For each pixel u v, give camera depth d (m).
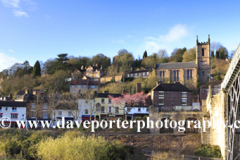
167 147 45.25
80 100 68.81
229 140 38.78
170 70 110.50
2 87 116.62
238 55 30.06
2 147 39.31
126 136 49.28
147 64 145.88
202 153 42.25
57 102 69.31
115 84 106.06
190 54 141.00
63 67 131.75
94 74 129.88
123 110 69.12
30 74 130.50
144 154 41.84
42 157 36.16
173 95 70.38
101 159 36.62
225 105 39.78
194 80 104.88
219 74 111.44
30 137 46.31
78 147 36.16
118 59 154.38
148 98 73.12
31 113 69.12
